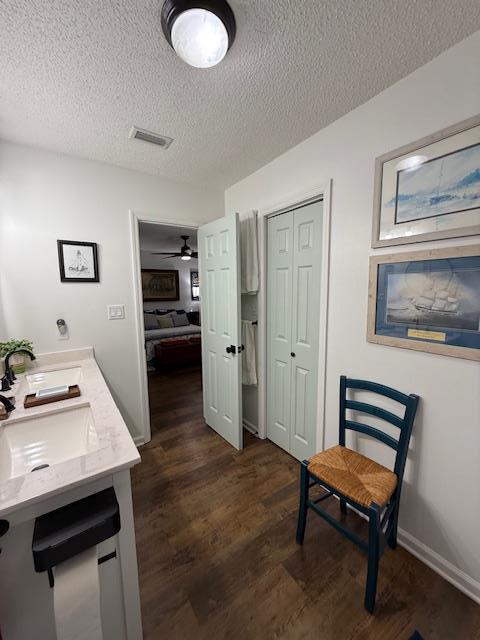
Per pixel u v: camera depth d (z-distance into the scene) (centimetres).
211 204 253
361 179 142
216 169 212
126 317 222
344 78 121
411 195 122
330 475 128
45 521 74
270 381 232
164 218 230
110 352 218
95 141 172
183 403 321
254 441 239
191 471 200
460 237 109
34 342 190
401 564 130
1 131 160
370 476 128
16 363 175
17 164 175
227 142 174
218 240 223
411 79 119
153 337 501
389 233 131
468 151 105
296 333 201
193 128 158
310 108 141
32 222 182
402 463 128
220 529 152
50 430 125
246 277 231
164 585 123
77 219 196
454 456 118
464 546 118
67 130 159
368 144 138
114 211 209
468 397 113
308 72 117
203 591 121
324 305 166
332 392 170
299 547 141
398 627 107
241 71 115
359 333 150
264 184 207
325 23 94
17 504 70
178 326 616
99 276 208
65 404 132
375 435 142
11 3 85
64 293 197
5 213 175
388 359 138
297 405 206
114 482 88
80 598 71
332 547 141
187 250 522
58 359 197
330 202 158
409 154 121
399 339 131
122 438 100
